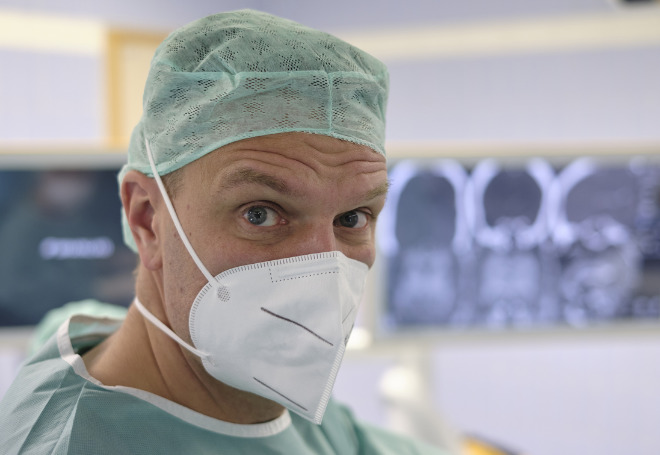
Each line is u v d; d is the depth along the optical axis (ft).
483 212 4.83
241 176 1.77
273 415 2.27
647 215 4.89
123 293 4.73
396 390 4.71
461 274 4.88
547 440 6.52
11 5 5.77
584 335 4.94
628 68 6.20
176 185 1.92
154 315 2.05
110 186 4.68
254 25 1.88
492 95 6.56
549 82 6.40
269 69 1.82
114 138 4.77
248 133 1.78
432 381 4.93
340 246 1.99
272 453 2.20
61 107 6.31
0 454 1.86
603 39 5.03
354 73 1.88
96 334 2.43
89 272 4.71
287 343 1.85
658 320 4.97
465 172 4.79
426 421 4.47
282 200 1.80
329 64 1.86
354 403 6.59
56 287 4.69
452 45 5.08
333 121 1.84
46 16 4.53
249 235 1.83
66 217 4.66
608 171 4.85
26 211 4.63
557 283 4.92
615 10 4.61
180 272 1.91
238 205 1.82
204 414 2.09
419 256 4.85
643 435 6.37
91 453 1.82
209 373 2.01
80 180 4.65
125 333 2.15
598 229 4.90
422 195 4.79
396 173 4.75
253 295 1.84
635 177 4.85
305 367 1.86
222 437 2.09
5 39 4.84
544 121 6.46
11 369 6.02
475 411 6.63
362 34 4.90
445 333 4.89
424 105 6.74
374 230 2.15
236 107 1.80
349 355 4.91
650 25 4.80
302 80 1.79
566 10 6.37
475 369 6.59
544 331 4.92
